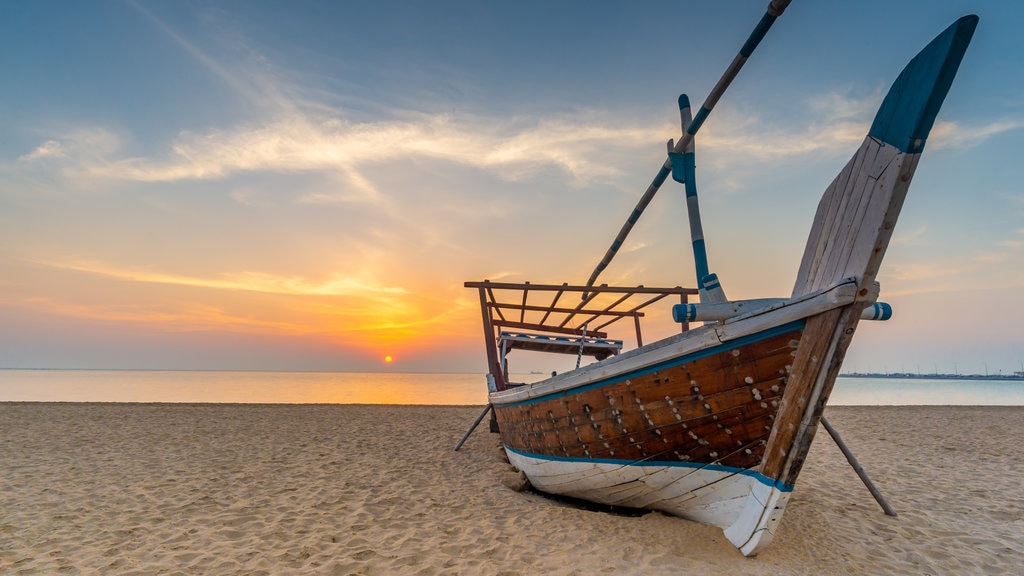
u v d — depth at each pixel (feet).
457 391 156.97
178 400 86.53
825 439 36.40
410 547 13.46
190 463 24.75
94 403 55.88
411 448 31.01
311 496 18.85
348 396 112.37
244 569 11.98
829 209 10.28
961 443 34.99
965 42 6.93
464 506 17.61
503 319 33.30
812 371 9.83
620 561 11.94
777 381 10.75
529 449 18.97
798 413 10.19
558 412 16.12
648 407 12.89
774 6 10.92
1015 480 23.32
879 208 8.34
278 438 34.01
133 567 12.03
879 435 38.68
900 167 7.86
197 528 14.96
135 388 133.28
